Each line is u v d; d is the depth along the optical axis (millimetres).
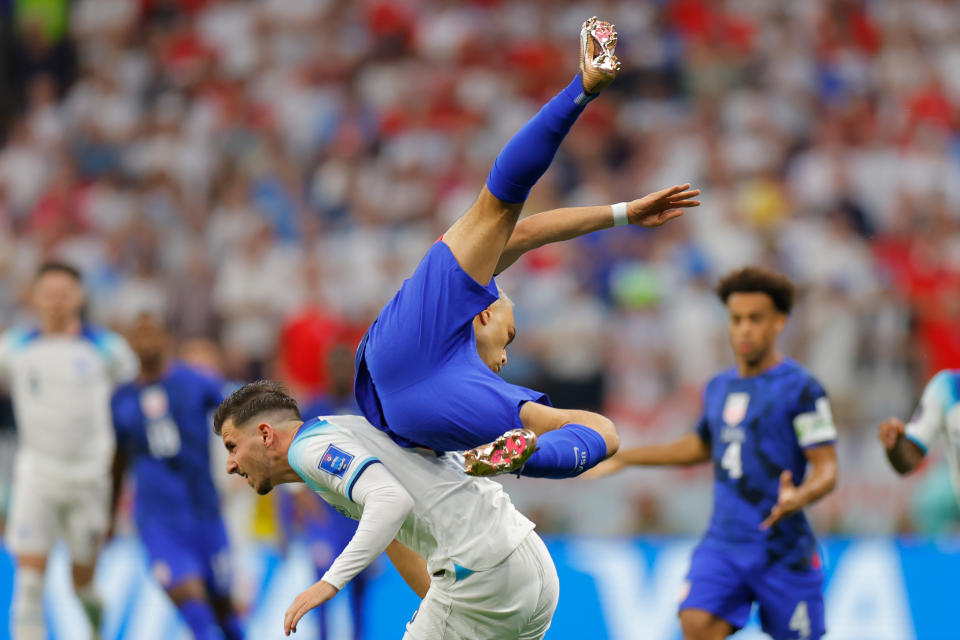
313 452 14727
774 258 43750
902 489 30531
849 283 42875
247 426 15273
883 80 54031
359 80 56000
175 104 56719
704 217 45719
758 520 19875
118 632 28734
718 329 40250
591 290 42312
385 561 28734
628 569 28125
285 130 53906
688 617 19797
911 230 46125
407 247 46312
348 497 14484
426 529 15156
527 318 41062
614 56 13180
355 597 27672
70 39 61031
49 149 56031
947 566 27500
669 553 28125
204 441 26281
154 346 26047
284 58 57406
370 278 45125
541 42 55750
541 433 14164
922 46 55406
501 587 15164
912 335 40188
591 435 13750
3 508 32438
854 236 45906
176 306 44906
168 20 61156
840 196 48188
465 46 55750
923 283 43719
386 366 14297
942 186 49219
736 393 20500
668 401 38062
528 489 30734
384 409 14562
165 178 52719
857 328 39625
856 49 55281
